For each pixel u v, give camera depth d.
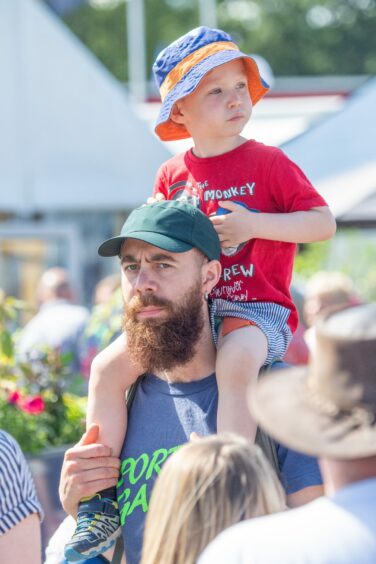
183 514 3.90
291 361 11.48
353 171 12.41
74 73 18.97
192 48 5.64
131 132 19.19
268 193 5.48
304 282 22.80
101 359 5.52
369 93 13.57
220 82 5.58
